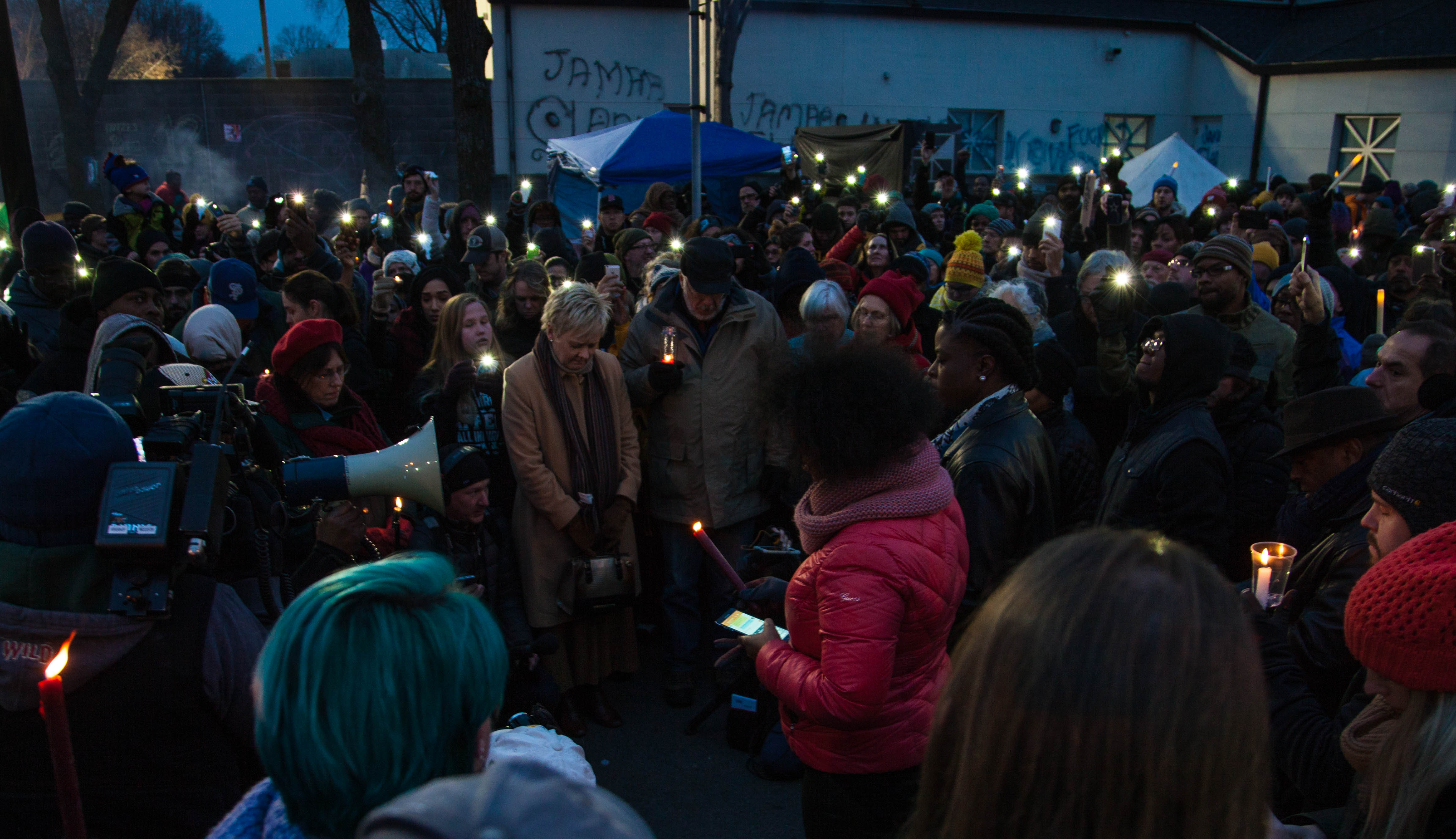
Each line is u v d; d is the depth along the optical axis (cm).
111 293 332
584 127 1869
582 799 54
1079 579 78
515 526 354
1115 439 406
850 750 186
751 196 1116
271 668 92
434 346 391
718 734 367
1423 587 117
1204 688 73
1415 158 1952
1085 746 73
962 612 238
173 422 177
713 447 376
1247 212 786
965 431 252
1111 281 358
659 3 1836
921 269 522
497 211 1872
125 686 144
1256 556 189
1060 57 2164
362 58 1599
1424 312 375
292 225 538
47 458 142
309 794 89
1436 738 116
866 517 176
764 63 1969
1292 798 185
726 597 393
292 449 281
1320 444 230
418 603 97
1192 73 2291
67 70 1664
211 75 2295
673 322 381
